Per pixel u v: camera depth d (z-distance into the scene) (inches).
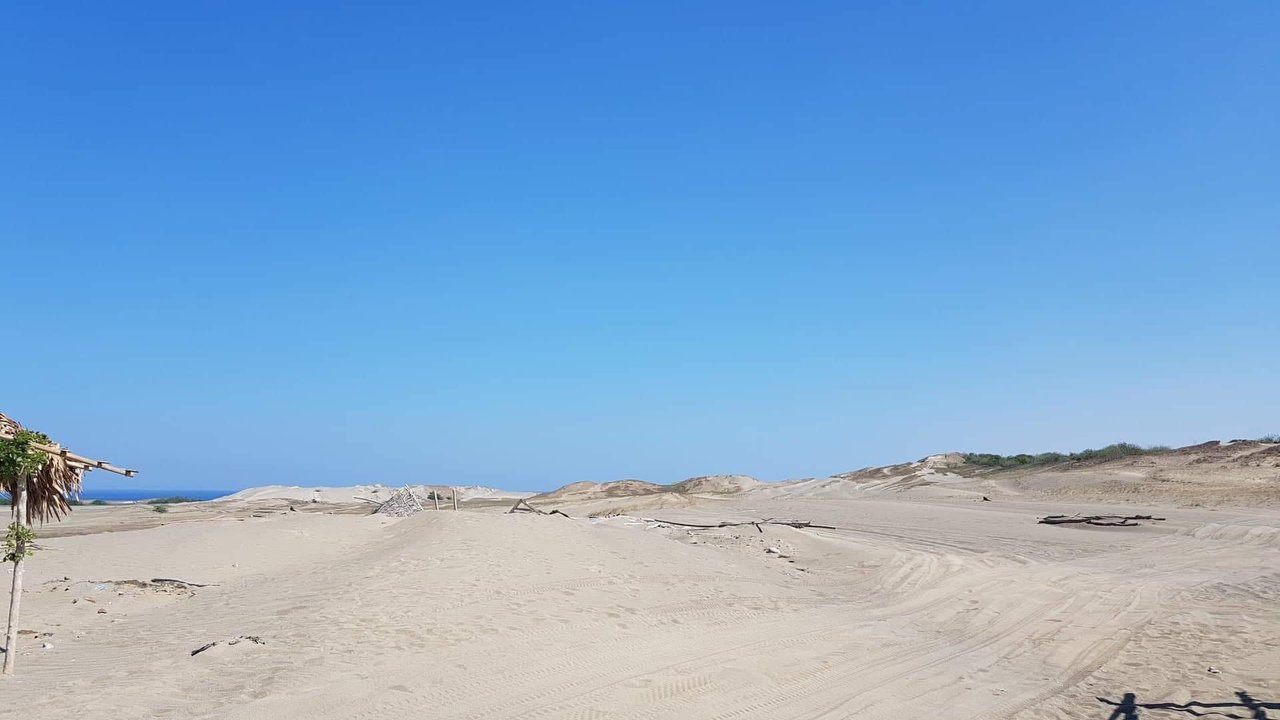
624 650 422.6
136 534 882.8
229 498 2778.1
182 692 327.3
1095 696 386.6
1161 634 515.2
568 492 2778.1
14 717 291.3
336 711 312.5
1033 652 476.7
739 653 431.8
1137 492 1499.8
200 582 668.7
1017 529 1162.6
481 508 1903.3
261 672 354.3
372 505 2266.2
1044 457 2236.7
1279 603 608.1
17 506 376.2
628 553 724.0
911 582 713.6
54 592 604.1
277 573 698.8
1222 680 407.2
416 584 540.1
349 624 440.8
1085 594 651.5
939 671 424.2
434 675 361.7
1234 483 1422.2
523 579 578.2
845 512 1523.1
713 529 1133.1
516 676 368.8
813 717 340.8
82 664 382.9
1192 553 900.6
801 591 661.9
